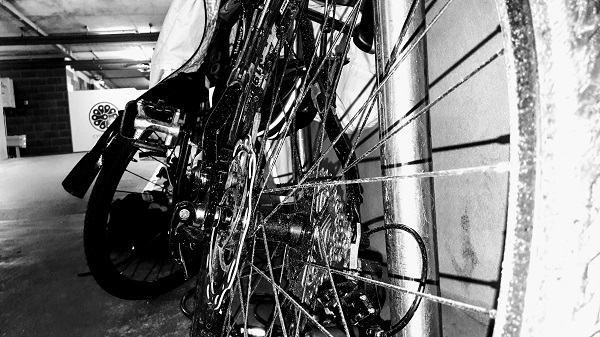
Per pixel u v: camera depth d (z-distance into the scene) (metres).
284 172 1.76
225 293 0.76
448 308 1.04
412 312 0.62
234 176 0.75
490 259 0.89
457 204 1.01
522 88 0.33
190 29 1.37
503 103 0.81
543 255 0.31
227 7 1.13
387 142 0.67
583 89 0.32
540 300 0.32
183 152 1.06
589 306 0.34
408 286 0.65
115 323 1.27
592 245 0.33
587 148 0.32
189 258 1.43
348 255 0.87
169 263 1.81
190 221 0.75
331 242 0.76
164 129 1.00
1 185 5.17
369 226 1.50
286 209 1.08
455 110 0.99
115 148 1.23
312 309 0.87
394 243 0.66
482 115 0.89
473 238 0.95
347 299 0.89
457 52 0.96
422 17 0.66
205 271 0.82
